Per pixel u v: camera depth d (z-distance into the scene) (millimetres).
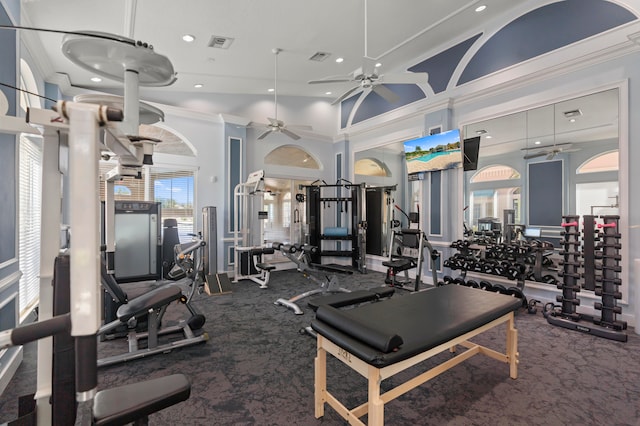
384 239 6660
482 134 4715
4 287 2209
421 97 5457
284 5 3428
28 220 3463
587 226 3246
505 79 4289
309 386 2154
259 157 6328
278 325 3316
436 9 3844
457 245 4535
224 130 5742
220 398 2014
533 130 4215
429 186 5262
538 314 3650
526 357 2572
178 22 3547
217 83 5395
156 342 2637
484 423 1769
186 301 3041
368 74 3225
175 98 5551
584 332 3082
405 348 1536
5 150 2330
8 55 2342
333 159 7301
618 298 3004
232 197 5832
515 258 4102
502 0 3973
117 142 1268
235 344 2834
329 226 7227
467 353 2246
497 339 2941
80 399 841
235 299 4336
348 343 1590
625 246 3279
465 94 4664
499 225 4598
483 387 2135
